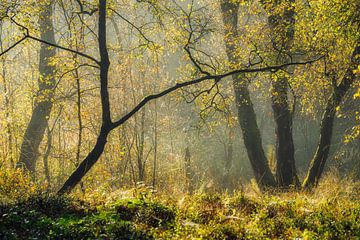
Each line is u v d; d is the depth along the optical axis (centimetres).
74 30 1802
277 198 1358
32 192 1283
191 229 966
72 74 1833
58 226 874
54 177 2206
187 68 1747
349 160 2878
